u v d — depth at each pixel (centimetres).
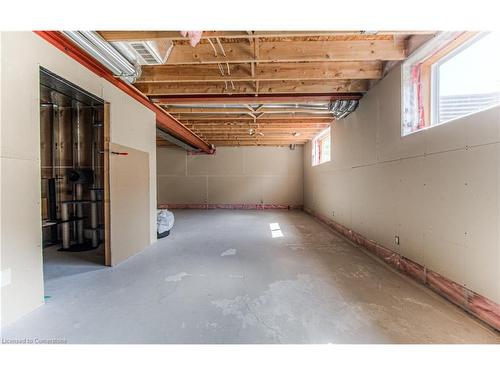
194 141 704
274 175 912
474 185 187
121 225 322
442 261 221
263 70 320
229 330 171
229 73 319
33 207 196
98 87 279
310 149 780
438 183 224
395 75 287
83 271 288
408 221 269
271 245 404
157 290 237
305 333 168
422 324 178
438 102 252
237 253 359
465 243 195
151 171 411
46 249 380
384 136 315
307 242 423
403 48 263
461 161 198
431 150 232
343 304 208
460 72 223
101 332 169
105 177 303
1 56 170
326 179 595
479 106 202
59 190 416
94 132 408
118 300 217
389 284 248
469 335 165
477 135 183
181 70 324
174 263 316
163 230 459
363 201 382
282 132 678
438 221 224
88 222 419
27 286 192
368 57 268
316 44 270
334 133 529
